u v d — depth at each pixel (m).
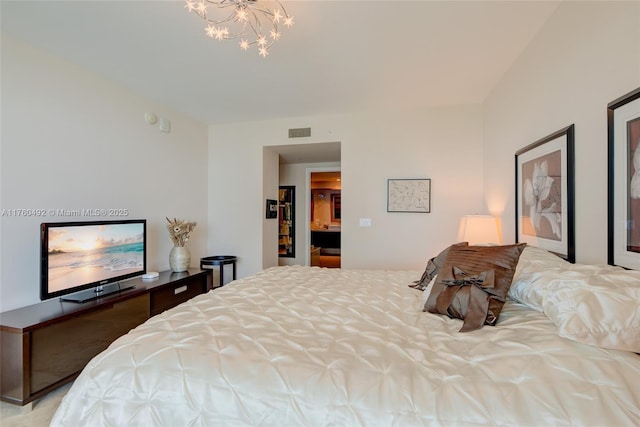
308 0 1.81
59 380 1.99
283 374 0.95
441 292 1.45
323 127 3.98
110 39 2.24
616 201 1.33
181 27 2.09
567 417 0.76
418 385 0.88
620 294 0.93
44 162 2.38
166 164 3.65
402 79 2.90
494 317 1.22
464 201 3.54
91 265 2.46
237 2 1.81
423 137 3.66
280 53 2.44
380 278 2.28
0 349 1.83
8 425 1.69
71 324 2.08
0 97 2.12
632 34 1.27
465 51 2.40
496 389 0.84
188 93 3.26
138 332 1.24
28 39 2.23
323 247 8.95
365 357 1.03
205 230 4.39
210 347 1.09
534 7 1.88
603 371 0.84
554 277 1.16
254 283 2.03
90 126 2.74
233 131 4.34
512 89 2.61
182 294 3.25
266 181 4.41
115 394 1.00
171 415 0.94
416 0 1.82
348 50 2.39
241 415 0.91
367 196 3.82
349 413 0.85
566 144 1.74
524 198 2.33
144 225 2.98
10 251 2.18
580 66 1.64
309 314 1.45
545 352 0.92
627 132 1.27
